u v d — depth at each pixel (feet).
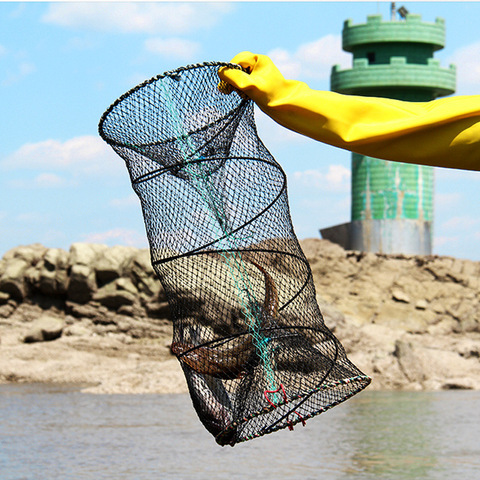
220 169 22.84
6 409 84.23
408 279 189.78
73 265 148.56
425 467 51.21
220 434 20.34
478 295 187.93
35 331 137.49
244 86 20.12
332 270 192.24
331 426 71.92
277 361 21.04
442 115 19.13
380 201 238.48
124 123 22.66
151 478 47.57
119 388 105.50
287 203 23.73
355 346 143.13
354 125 19.69
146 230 23.54
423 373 117.39
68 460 53.57
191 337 22.13
